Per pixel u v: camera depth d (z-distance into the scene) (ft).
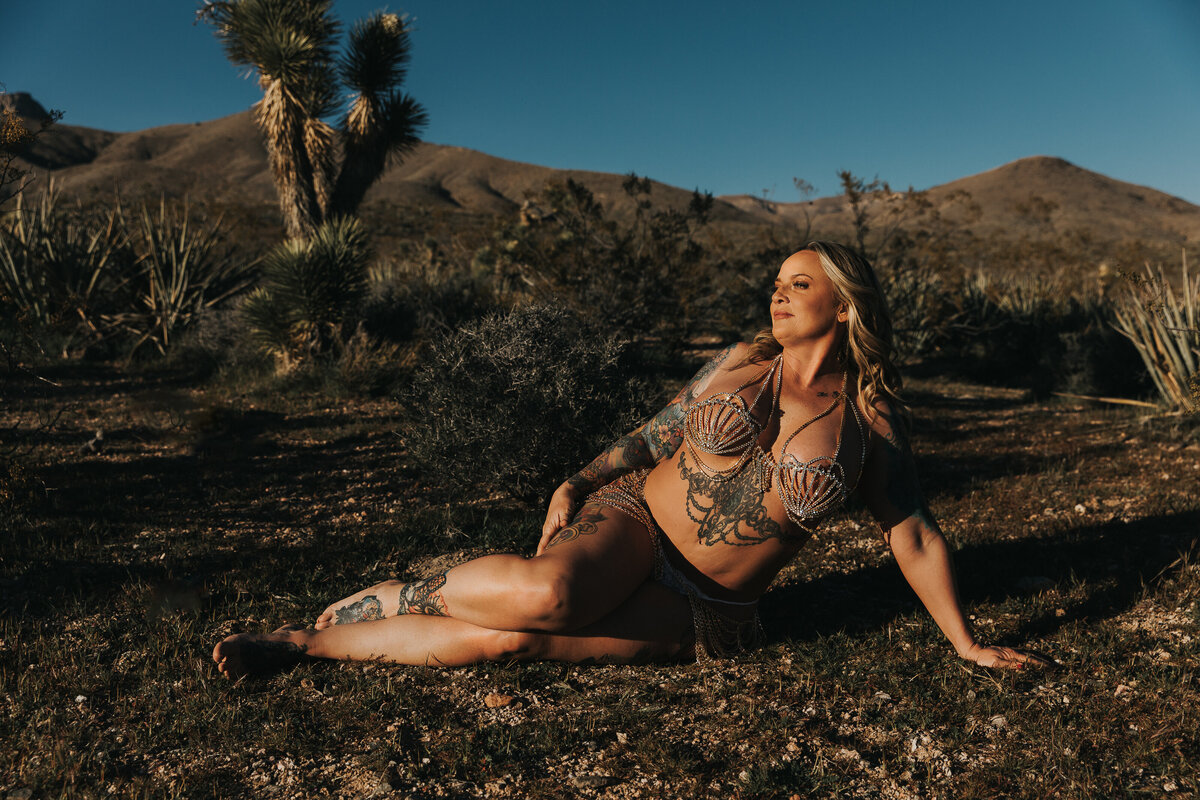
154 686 9.18
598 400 16.87
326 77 39.81
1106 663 9.66
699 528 9.16
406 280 52.16
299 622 10.46
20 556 13.58
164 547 14.47
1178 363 27.40
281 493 18.63
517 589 8.68
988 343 46.50
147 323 42.86
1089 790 7.15
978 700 8.84
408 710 8.66
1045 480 19.51
